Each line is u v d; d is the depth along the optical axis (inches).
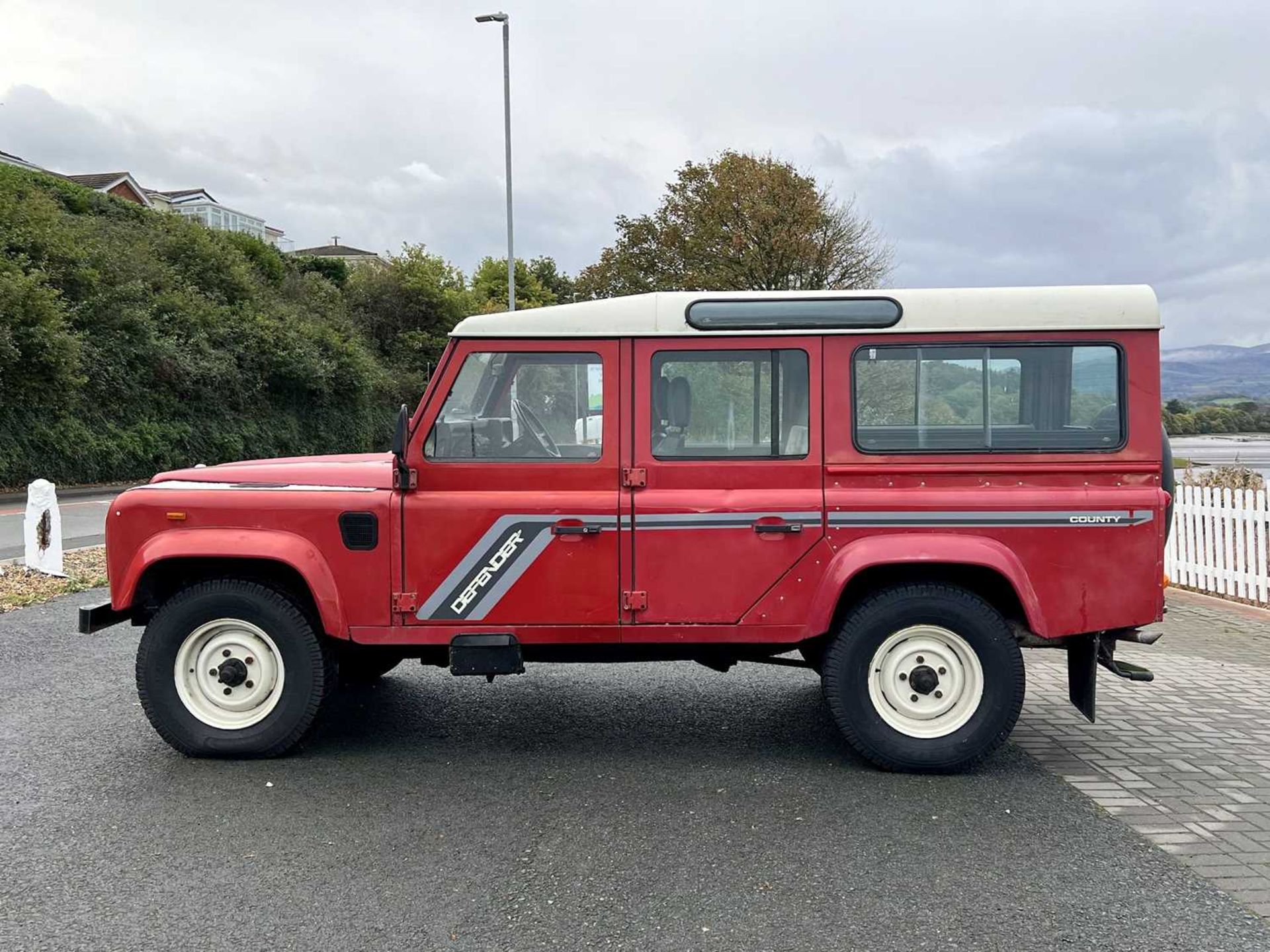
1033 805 172.1
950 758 184.7
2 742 203.3
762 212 1208.2
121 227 1316.4
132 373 1059.3
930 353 187.2
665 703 237.6
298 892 137.5
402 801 172.4
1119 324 185.0
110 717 221.0
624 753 200.4
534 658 195.5
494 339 188.9
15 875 142.3
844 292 188.7
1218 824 163.3
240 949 122.1
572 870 144.8
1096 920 130.3
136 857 148.6
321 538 187.9
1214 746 205.0
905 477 186.5
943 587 187.0
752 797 175.6
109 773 185.5
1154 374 185.3
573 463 188.1
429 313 1824.6
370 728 216.2
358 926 127.9
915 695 187.3
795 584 186.5
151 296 1172.5
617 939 125.0
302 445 1380.4
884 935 126.0
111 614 198.8
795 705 236.4
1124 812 168.9
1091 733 214.2
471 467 187.9
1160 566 184.4
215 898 135.3
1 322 840.3
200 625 190.7
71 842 153.9
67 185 1428.4
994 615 184.7
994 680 184.4
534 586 187.3
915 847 153.7
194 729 191.3
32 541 393.1
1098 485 185.6
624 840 155.9
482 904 134.0
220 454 1179.3
